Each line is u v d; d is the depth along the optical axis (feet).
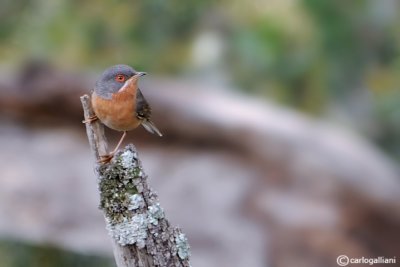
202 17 54.95
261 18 53.83
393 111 54.19
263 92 53.72
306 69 53.52
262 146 42.52
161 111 42.75
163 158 43.42
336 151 42.27
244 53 53.36
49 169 44.04
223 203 42.45
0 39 56.08
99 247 43.21
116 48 54.80
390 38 55.11
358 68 54.85
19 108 44.37
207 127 42.75
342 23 53.93
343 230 41.29
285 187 42.27
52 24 55.16
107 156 22.26
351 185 41.52
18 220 43.75
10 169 44.04
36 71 44.50
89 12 54.95
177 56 54.70
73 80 44.06
